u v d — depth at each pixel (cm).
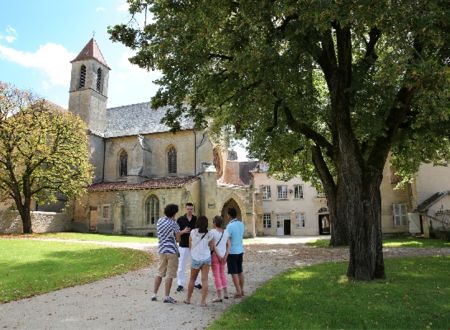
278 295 905
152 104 1552
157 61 1397
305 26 945
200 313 787
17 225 3541
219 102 1579
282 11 922
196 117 1686
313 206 4809
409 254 1802
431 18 848
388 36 910
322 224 4897
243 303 827
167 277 891
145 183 3984
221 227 920
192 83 1516
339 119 1198
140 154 4166
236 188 4009
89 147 4291
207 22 1134
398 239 3102
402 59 877
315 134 1619
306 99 1553
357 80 1249
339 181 2350
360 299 855
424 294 891
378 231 1167
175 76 1465
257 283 1125
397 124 1241
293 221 4812
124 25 1378
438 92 905
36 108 3366
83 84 4600
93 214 4166
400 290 940
